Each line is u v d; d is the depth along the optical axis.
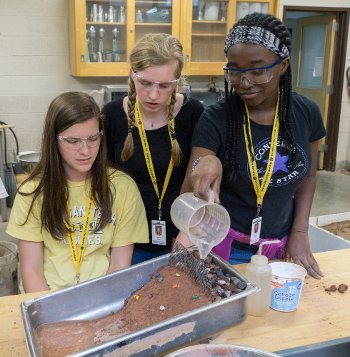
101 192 1.43
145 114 1.55
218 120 1.31
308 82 5.68
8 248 2.53
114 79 4.20
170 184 1.60
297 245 1.44
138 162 1.58
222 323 0.91
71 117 1.28
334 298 1.22
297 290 1.13
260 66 1.15
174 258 1.13
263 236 1.41
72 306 1.05
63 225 1.41
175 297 1.02
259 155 1.31
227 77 1.23
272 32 1.14
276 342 1.02
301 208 1.50
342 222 2.68
